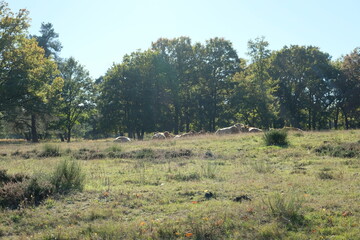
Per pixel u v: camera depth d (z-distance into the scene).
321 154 16.67
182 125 65.69
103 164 16.23
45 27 58.53
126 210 8.13
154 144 25.39
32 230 7.14
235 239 6.26
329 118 65.50
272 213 7.26
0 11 34.88
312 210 7.62
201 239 6.34
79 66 59.81
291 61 59.06
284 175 11.85
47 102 38.88
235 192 9.41
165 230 6.64
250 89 54.53
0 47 33.84
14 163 16.89
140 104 55.81
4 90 33.19
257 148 19.61
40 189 9.45
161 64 57.47
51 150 21.67
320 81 58.09
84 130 82.56
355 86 56.16
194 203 8.53
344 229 6.47
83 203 8.80
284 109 60.72
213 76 61.44
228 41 62.41
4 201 8.83
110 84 56.47
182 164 15.61
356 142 18.61
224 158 17.08
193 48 63.00
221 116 60.66
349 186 9.74
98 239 6.41
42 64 37.66
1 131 52.59
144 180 11.63
